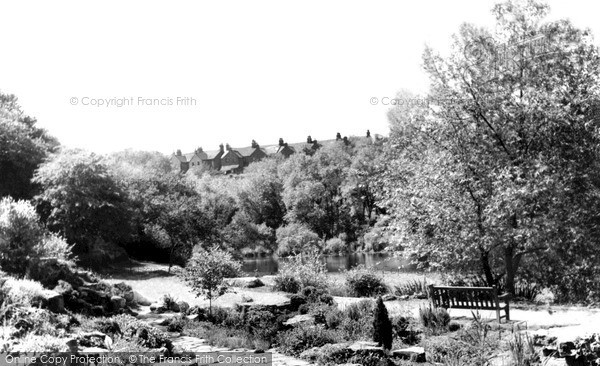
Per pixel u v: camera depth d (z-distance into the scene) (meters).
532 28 22.23
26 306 11.48
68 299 14.98
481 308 14.19
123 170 42.53
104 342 10.70
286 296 18.92
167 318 16.16
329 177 77.56
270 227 72.31
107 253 34.75
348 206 73.75
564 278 22.30
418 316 14.95
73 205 32.62
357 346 11.56
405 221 22.61
